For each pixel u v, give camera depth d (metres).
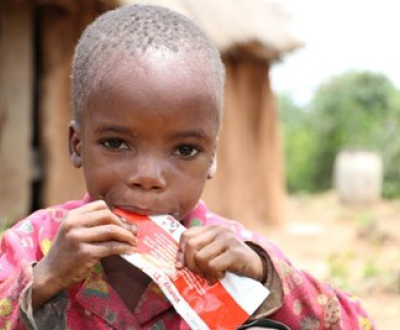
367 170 17.88
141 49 2.05
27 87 7.88
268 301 2.24
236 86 10.70
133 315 2.23
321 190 24.09
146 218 2.07
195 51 2.09
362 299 6.43
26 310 1.97
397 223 13.55
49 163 7.98
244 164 10.97
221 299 2.08
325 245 10.80
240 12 9.95
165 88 2.01
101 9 8.06
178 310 2.02
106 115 2.04
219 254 2.07
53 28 8.01
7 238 2.30
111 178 2.06
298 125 25.50
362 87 24.39
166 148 2.05
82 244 1.97
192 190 2.10
